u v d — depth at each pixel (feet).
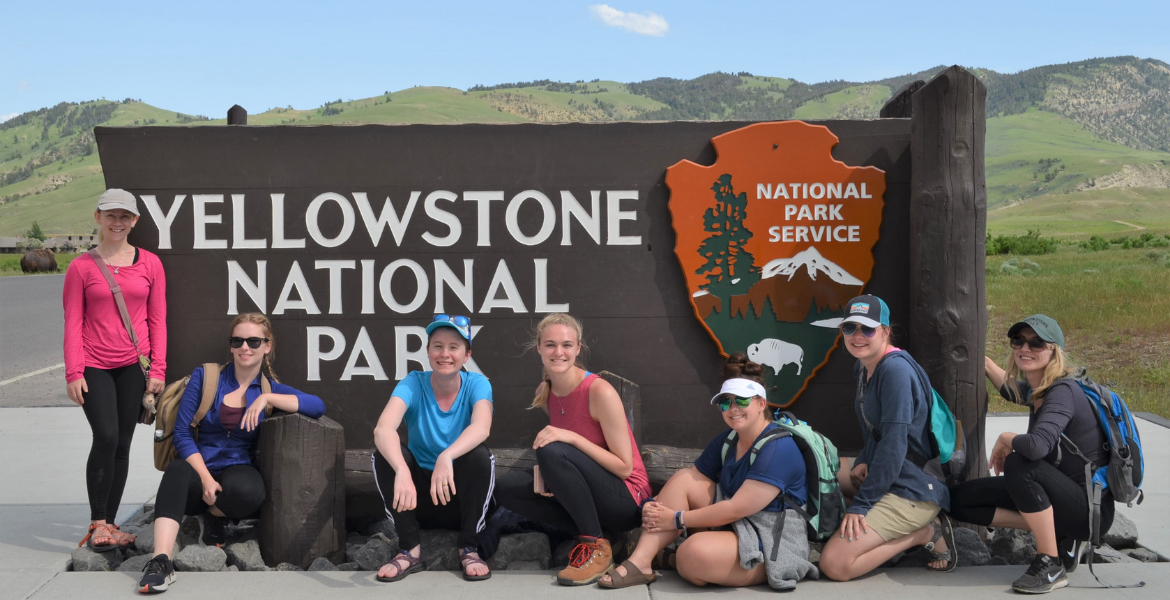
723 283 15.92
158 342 14.47
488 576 12.76
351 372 16.17
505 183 16.12
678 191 15.87
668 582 12.61
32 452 22.20
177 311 16.11
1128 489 12.01
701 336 16.15
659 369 16.17
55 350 47.34
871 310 12.60
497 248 16.17
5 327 58.90
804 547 12.30
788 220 15.87
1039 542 12.08
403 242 16.14
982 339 14.84
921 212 14.89
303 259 16.12
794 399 15.89
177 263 16.06
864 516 12.39
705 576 12.14
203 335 16.14
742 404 12.11
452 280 16.16
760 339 15.96
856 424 16.07
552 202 16.12
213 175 16.05
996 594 12.00
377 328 16.16
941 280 14.70
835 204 15.87
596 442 13.10
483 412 13.05
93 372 13.87
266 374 14.34
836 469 12.75
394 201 16.14
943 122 14.58
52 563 13.57
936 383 14.82
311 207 16.11
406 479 12.28
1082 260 97.91
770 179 15.88
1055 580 11.97
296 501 13.65
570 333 12.85
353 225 16.12
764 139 15.85
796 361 15.92
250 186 16.08
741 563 12.01
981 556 13.92
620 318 16.16
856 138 15.88
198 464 13.25
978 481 13.05
